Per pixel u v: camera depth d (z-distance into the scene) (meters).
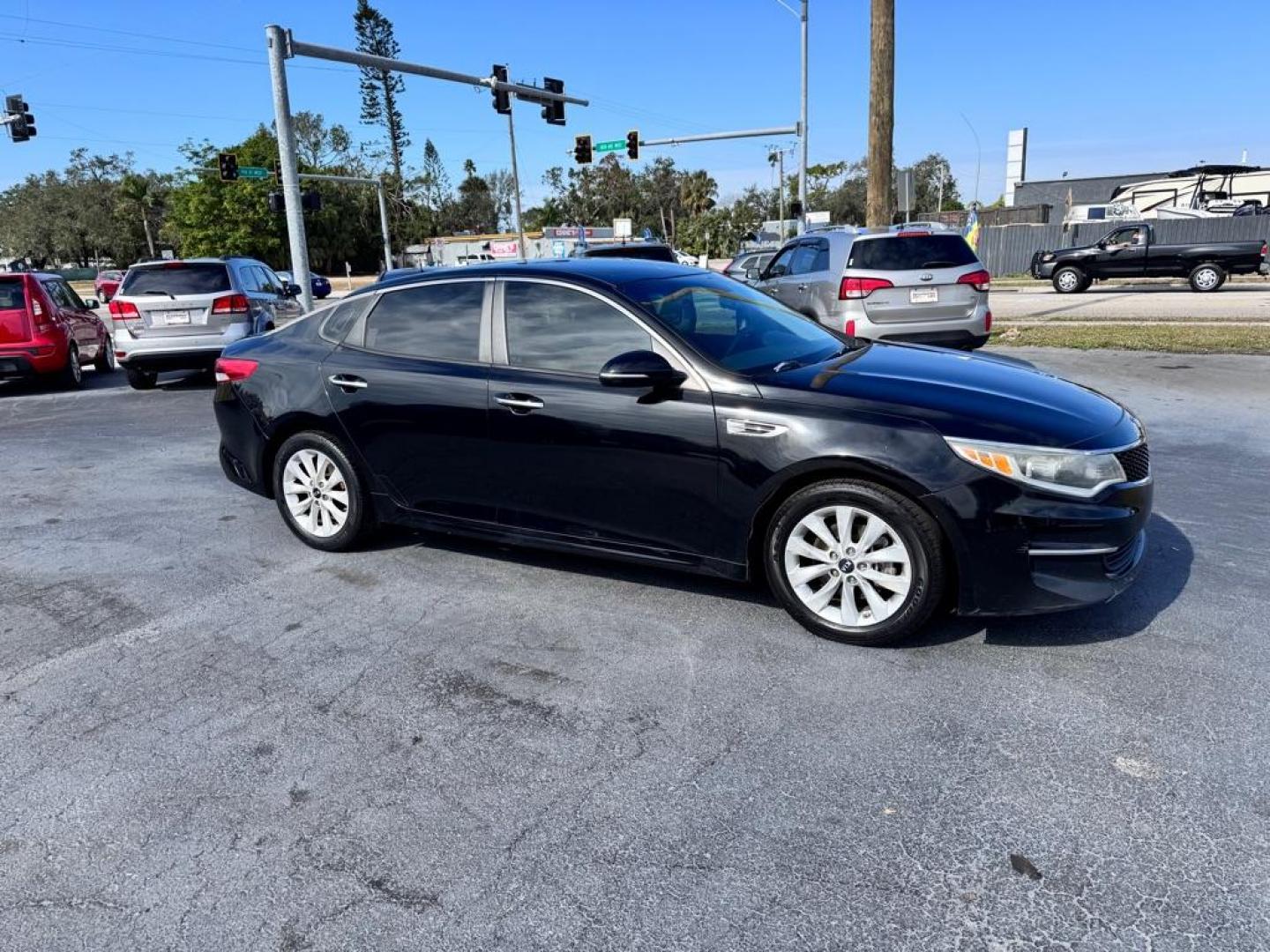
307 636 3.99
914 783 2.79
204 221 62.78
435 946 2.23
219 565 4.91
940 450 3.38
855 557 3.59
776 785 2.80
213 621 4.18
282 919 2.34
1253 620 3.73
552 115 25.95
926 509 3.40
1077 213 35.09
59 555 5.14
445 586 4.50
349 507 4.88
